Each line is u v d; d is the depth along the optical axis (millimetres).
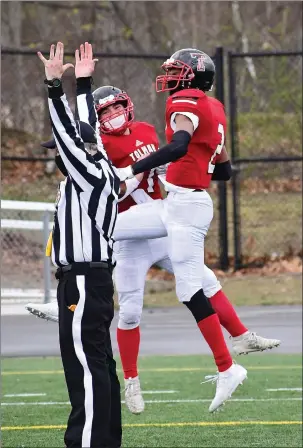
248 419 18719
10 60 44125
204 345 28156
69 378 12383
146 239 16359
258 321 31531
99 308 12391
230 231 41625
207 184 15750
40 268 36781
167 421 18625
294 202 43688
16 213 38719
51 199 41094
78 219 12453
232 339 16234
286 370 24438
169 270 16938
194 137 15312
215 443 16656
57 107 12211
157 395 21344
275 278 37094
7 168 41906
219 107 15734
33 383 22828
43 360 26156
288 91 46000
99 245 12453
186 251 15523
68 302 12414
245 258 38781
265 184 44625
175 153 14516
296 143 45125
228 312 16062
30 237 37719
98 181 12375
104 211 12469
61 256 12484
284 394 21328
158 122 40906
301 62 46125
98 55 35344
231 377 15617
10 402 20531
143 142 16391
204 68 15352
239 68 49969
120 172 14406
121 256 16469
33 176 41969
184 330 30516
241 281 36938
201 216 15570
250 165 44781
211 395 21297
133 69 41438
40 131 42531
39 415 19156
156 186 16469
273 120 45531
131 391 16625
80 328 12320
